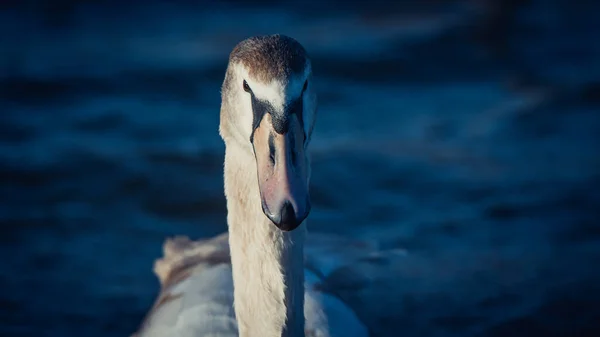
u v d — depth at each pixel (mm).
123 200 11492
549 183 11719
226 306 7516
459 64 16609
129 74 16172
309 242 8977
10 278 9852
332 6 20734
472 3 20281
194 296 7727
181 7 21047
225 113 6117
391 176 12047
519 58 16844
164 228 10852
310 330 7207
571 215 10961
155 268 8906
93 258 10266
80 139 13250
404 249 9555
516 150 12773
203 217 11109
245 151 5996
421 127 13680
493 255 10125
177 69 16359
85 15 20391
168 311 7742
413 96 15117
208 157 12641
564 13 19531
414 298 9070
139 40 18500
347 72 16156
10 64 16781
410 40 17984
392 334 8516
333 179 11930
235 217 6230
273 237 6031
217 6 21062
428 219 10898
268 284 6090
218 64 16625
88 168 12250
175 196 11547
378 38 18188
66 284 9766
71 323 9094
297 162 5273
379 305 8711
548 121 13758
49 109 14508
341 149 12867
